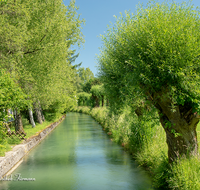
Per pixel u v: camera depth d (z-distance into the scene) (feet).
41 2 40.83
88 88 230.48
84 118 129.39
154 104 19.01
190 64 15.81
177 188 17.85
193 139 19.34
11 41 34.47
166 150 25.54
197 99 16.89
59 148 43.27
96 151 39.42
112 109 29.66
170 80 16.78
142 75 16.48
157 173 21.72
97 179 24.44
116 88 26.27
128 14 22.25
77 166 30.07
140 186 21.79
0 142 33.17
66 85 59.72
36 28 38.63
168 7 18.21
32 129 59.00
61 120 115.55
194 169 17.21
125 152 37.86
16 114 47.03
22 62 37.27
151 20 17.31
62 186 22.62
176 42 16.02
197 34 16.69
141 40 17.69
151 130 31.50
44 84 40.16
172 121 19.17
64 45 42.65
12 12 35.76
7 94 27.22
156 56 16.55
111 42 25.13
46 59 40.19
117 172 26.68
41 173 27.37
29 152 40.06
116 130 52.49
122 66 21.08
